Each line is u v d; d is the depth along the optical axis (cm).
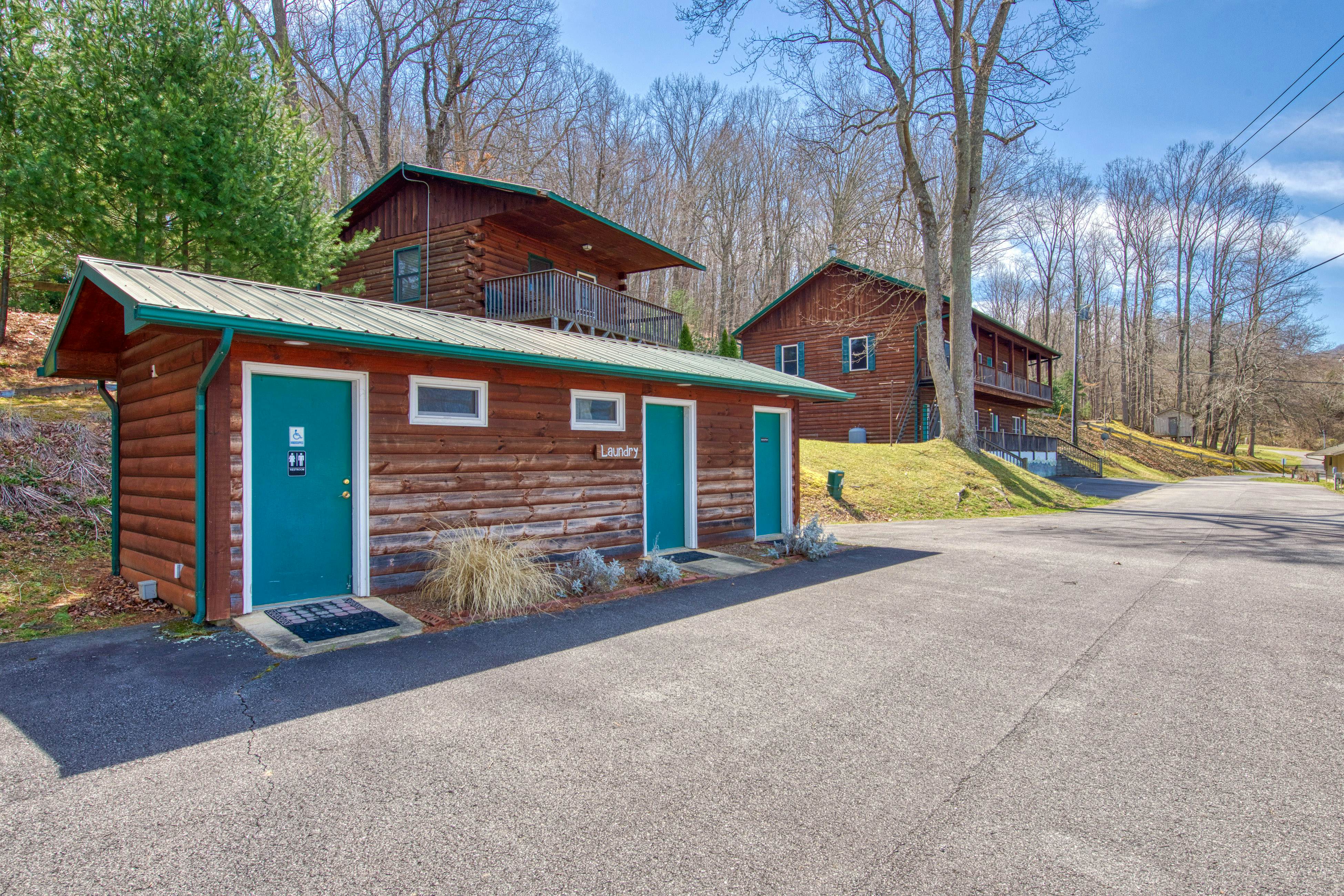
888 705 428
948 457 2122
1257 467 5416
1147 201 5978
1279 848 276
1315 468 5588
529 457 797
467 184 1788
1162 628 612
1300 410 5884
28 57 1056
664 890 247
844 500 1644
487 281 1812
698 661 513
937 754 362
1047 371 4956
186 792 315
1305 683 472
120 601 645
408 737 376
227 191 1089
